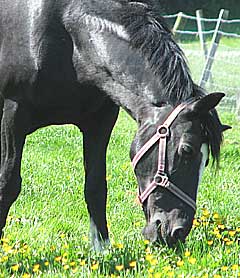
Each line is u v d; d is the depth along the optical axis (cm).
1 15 685
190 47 2559
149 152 616
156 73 621
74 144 1314
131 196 968
